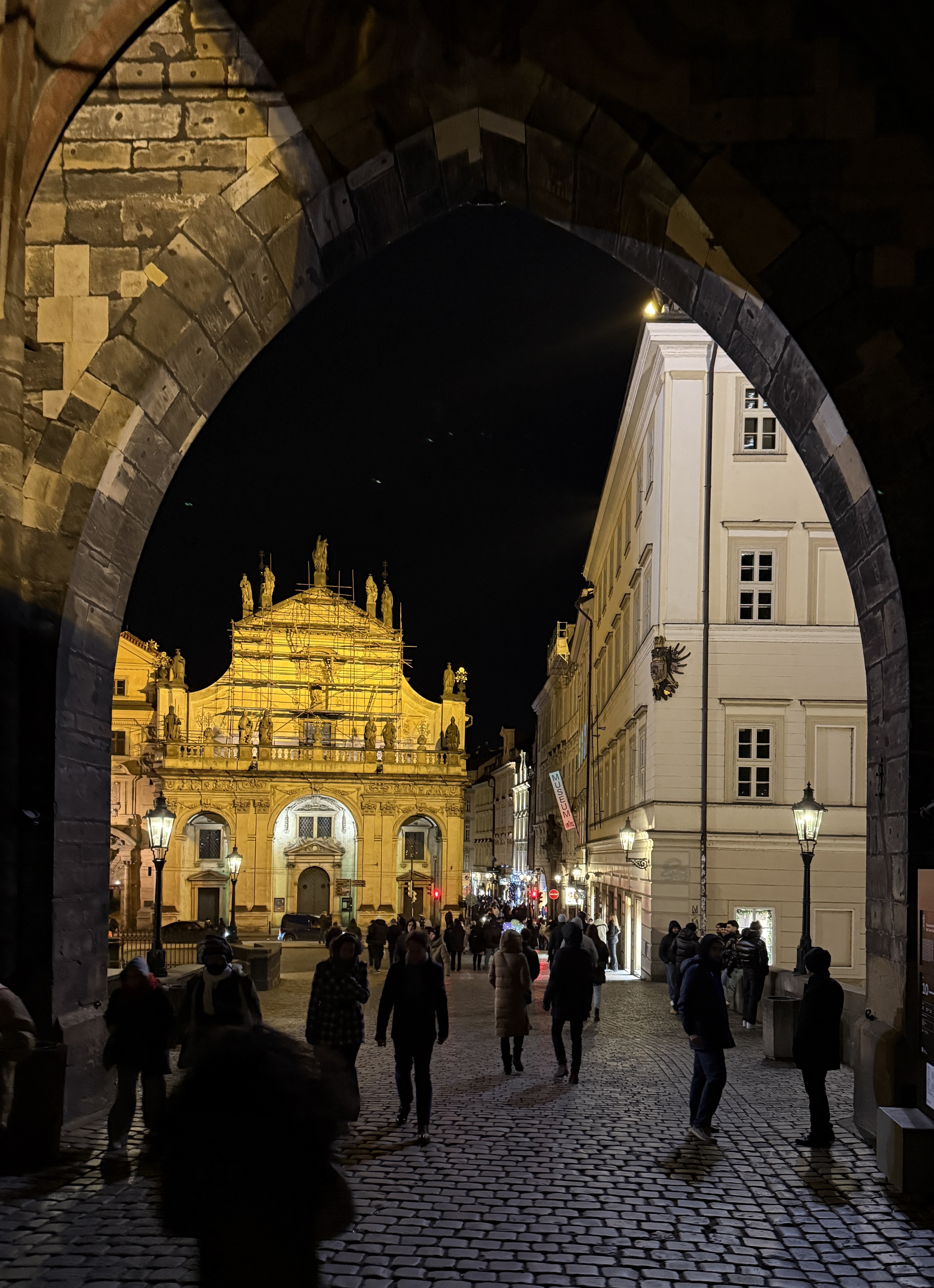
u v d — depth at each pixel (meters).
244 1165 2.08
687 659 27.81
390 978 10.08
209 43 10.69
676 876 27.44
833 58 10.33
